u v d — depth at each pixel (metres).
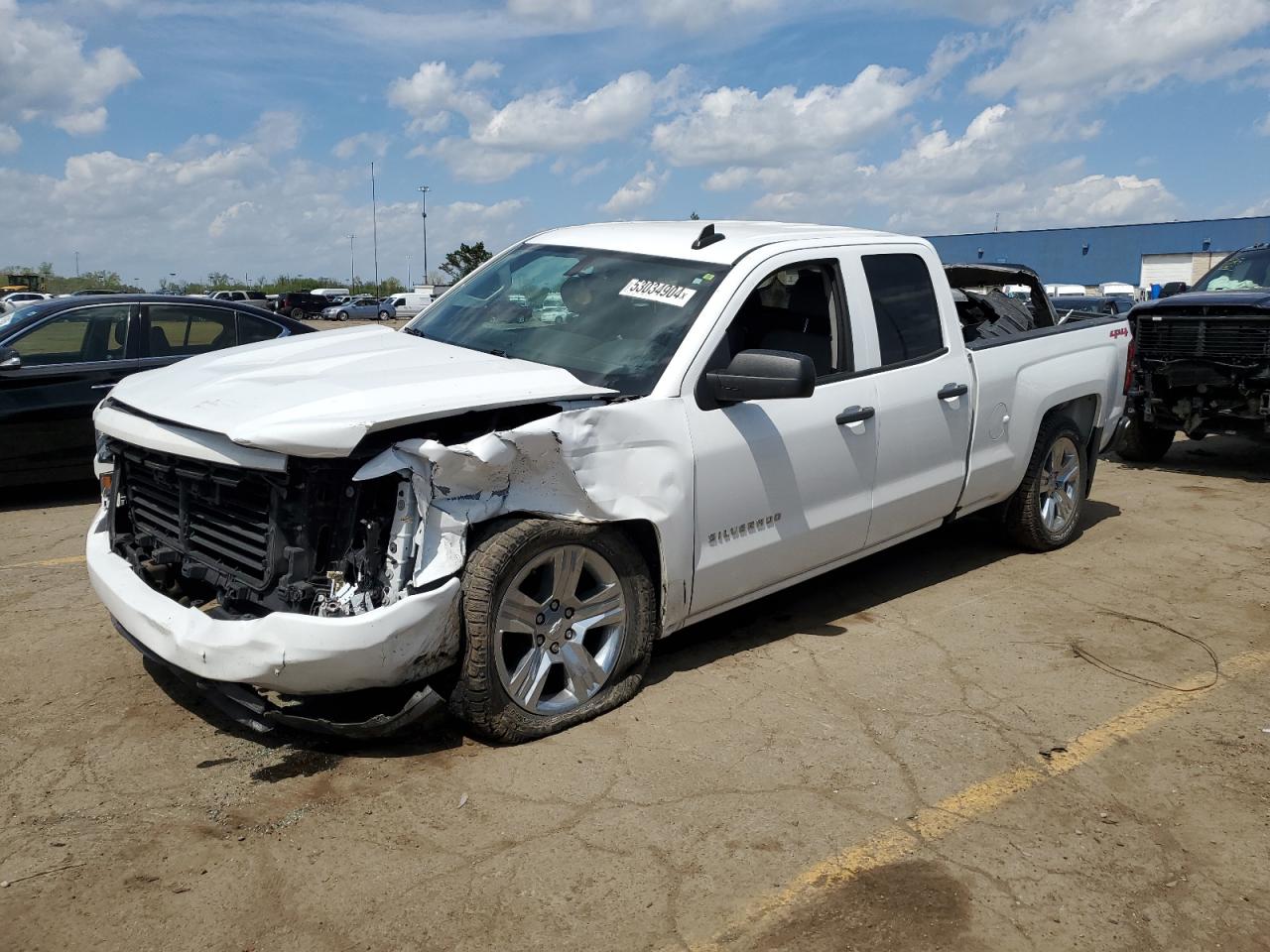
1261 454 10.26
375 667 3.29
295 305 60.59
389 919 2.75
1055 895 2.96
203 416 3.49
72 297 8.00
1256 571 6.11
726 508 4.19
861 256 4.95
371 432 3.40
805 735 3.87
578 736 3.79
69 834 3.12
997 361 5.63
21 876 2.91
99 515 4.30
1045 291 7.09
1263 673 4.58
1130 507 7.82
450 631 3.43
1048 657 4.72
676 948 2.68
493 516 3.48
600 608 3.87
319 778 3.46
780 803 3.38
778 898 2.89
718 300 4.25
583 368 4.18
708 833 3.20
